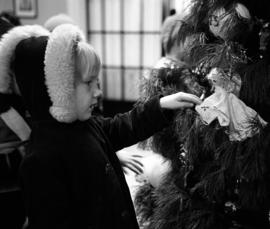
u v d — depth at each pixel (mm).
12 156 1287
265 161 868
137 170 1188
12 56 958
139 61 3910
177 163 1149
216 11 950
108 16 3855
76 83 897
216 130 919
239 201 962
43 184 896
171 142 1146
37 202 903
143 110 1049
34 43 909
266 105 915
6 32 1073
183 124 1016
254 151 864
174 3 3629
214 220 1016
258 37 942
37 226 908
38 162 897
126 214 993
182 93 993
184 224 1054
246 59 927
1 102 1011
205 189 969
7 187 1256
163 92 1096
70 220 921
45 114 931
